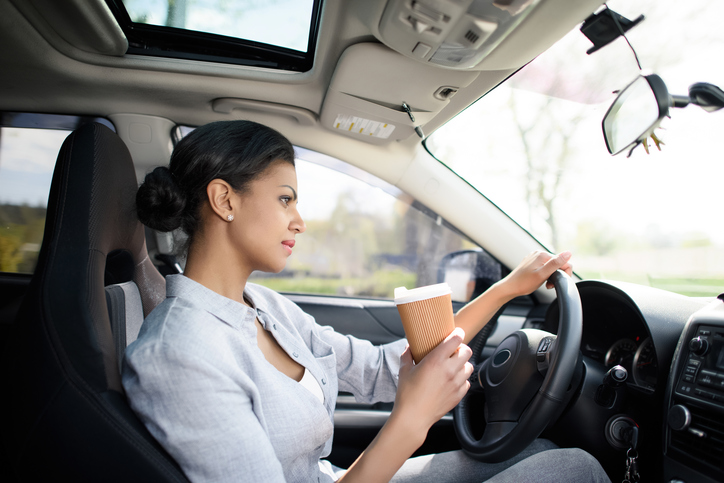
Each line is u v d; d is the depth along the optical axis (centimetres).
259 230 81
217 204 80
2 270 180
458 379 76
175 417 65
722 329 97
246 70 143
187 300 78
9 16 117
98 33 126
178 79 146
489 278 207
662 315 116
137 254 106
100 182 88
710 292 152
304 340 108
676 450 99
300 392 83
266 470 66
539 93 183
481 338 142
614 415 111
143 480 65
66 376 68
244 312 82
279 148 84
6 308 172
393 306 201
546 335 114
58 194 85
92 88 147
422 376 74
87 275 79
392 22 100
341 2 104
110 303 92
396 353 112
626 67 163
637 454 105
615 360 132
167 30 137
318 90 148
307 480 84
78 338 72
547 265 108
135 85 147
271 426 77
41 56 133
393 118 151
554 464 96
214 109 158
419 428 72
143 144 160
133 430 66
